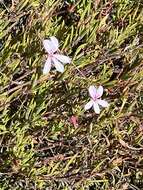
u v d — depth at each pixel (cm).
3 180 21
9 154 21
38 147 22
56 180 22
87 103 21
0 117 21
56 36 22
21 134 21
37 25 22
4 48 21
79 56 22
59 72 21
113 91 22
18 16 21
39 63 20
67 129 22
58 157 22
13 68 20
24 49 21
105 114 22
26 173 20
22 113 22
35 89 20
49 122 22
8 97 20
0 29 21
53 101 22
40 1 22
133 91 22
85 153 22
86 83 22
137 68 22
